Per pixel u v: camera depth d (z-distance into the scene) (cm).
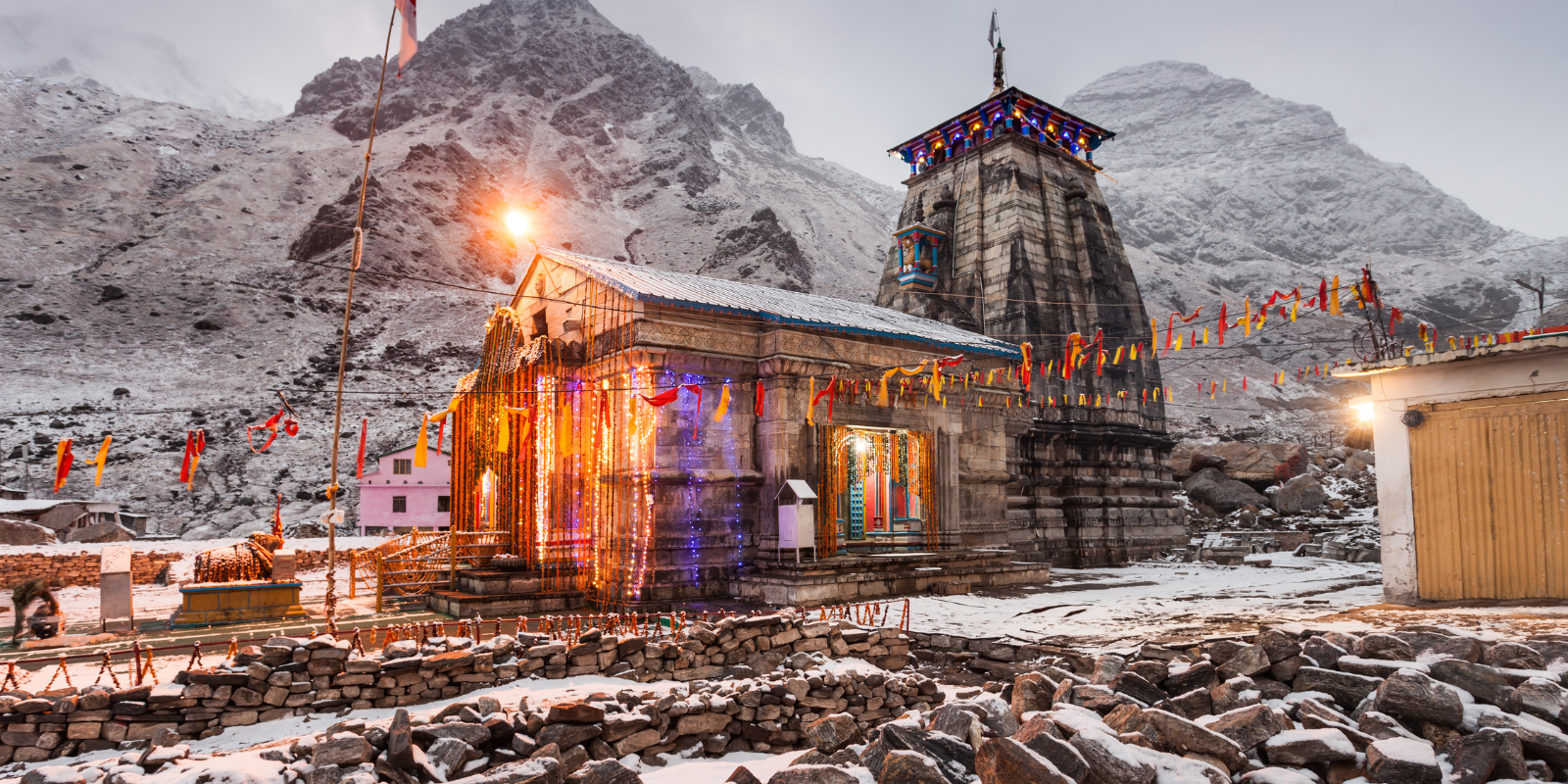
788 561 1895
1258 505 3741
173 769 580
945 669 1268
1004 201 3569
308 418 7781
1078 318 3484
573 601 1923
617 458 1927
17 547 2492
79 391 7656
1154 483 3412
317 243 12300
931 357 2352
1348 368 1536
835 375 2097
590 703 775
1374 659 693
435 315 10800
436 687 962
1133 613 1533
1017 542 2983
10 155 15575
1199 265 18588
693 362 1970
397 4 1223
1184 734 556
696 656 1099
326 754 589
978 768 514
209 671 868
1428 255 17988
